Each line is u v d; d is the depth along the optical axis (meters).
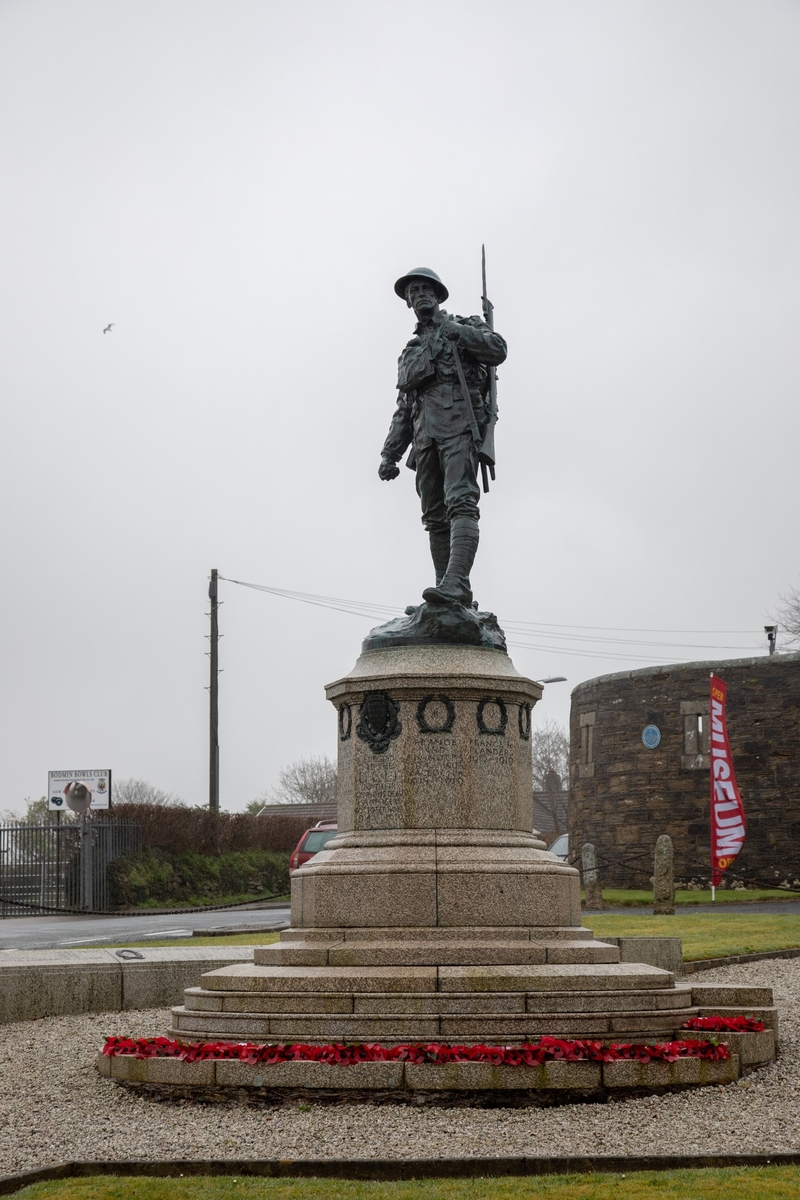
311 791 94.44
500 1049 7.61
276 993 8.23
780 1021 10.26
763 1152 6.34
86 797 32.59
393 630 10.66
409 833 9.73
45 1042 9.78
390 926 9.23
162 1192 5.81
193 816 37.41
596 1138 6.74
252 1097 7.66
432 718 9.96
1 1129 7.20
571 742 35.38
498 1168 6.14
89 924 25.70
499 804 9.95
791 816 29.86
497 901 9.30
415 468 11.91
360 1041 7.93
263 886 39.69
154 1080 7.93
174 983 11.46
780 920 19.09
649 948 12.95
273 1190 5.84
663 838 21.70
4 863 33.06
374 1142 6.73
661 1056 7.75
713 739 28.17
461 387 11.42
